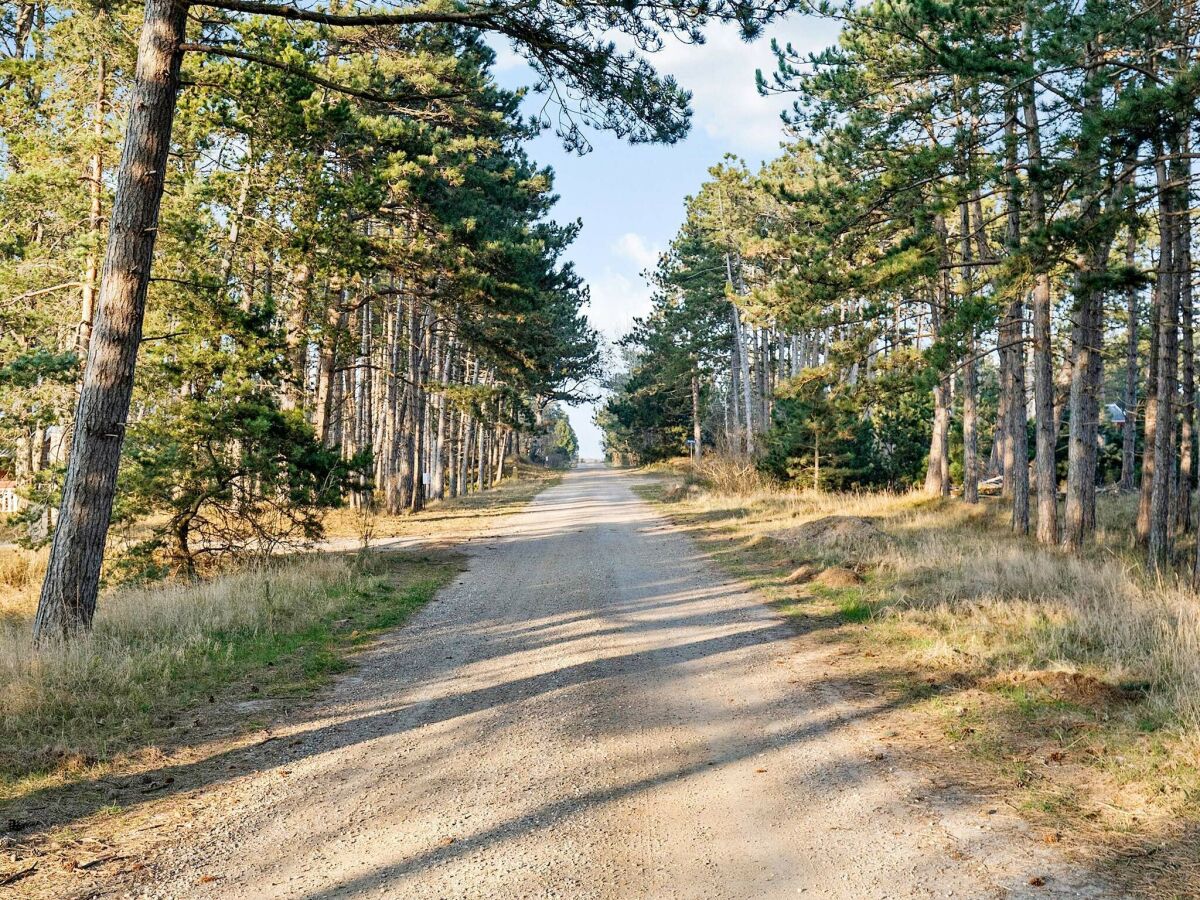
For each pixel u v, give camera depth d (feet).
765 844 15.90
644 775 19.58
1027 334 83.66
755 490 108.06
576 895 14.03
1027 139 51.21
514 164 96.68
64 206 56.95
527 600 43.80
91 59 56.95
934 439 95.61
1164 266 46.83
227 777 19.61
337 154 72.49
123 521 48.52
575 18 31.71
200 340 48.34
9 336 64.13
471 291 74.13
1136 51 42.65
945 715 22.85
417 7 51.24
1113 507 77.15
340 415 116.78
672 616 38.73
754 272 146.82
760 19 30.91
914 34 47.47
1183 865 14.35
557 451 411.54
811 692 25.95
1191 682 22.33
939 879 14.38
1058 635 28.76
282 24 49.96
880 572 45.44
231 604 37.86
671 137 35.32
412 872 14.90
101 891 14.23
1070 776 18.30
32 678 24.62
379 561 56.34
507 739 22.27
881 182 51.24
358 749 21.56
